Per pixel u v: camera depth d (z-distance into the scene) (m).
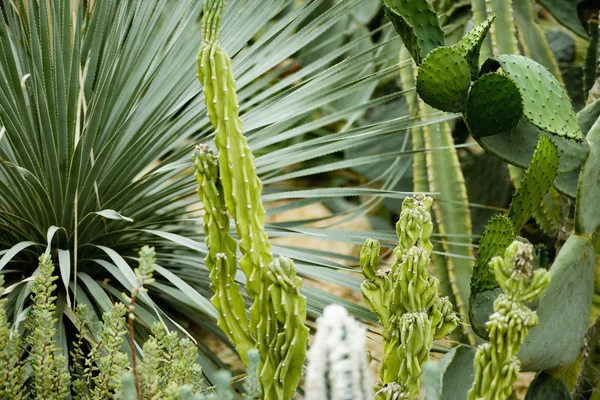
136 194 4.22
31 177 4.00
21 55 4.33
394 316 3.50
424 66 3.76
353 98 6.42
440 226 4.62
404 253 3.49
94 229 4.20
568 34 5.57
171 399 3.39
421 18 3.89
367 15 5.98
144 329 4.11
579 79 5.29
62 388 3.51
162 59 4.27
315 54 6.33
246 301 4.19
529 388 3.90
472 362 3.76
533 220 5.17
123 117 4.21
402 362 3.44
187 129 4.41
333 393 3.16
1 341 3.48
